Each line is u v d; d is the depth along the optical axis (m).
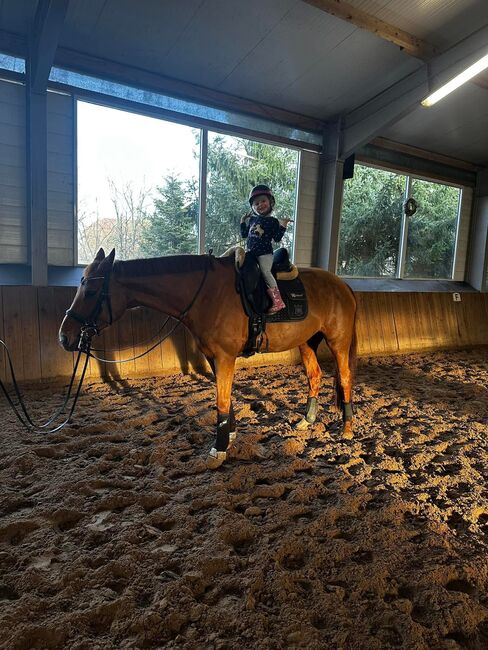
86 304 2.38
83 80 4.56
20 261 4.52
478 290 8.57
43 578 1.54
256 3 3.93
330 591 1.53
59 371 3.99
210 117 5.37
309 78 5.16
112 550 1.71
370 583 1.57
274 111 5.77
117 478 2.30
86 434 2.90
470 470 2.59
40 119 4.05
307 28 4.30
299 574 1.61
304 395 3.99
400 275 7.66
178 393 3.89
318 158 6.36
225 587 1.54
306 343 3.18
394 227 7.46
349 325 3.04
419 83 5.07
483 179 8.27
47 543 1.74
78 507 2.02
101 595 1.47
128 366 4.33
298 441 2.87
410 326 6.56
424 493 2.28
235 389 4.15
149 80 4.86
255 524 1.94
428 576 1.62
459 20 4.33
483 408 3.83
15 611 1.36
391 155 7.04
